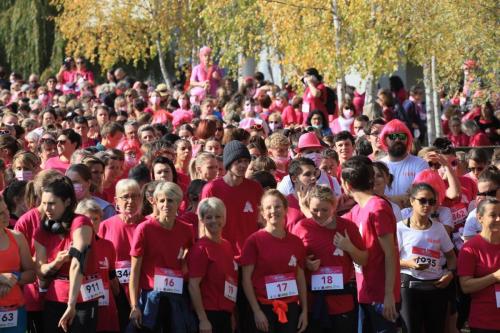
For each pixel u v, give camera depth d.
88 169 17.64
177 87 42.56
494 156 21.59
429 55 32.09
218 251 15.95
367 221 15.70
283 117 32.97
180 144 20.73
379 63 33.09
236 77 42.91
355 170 15.90
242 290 16.28
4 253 14.78
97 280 15.43
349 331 16.11
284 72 40.25
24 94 41.06
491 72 30.91
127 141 24.17
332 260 16.03
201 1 45.47
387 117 32.44
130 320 15.90
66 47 51.56
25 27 58.56
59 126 28.94
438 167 19.77
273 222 15.82
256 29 41.66
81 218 15.25
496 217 16.08
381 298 15.74
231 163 17.41
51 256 15.23
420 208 16.73
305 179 17.39
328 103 31.38
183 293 15.95
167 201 15.79
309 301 16.28
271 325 15.82
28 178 19.83
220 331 16.00
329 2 34.50
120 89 40.50
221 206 15.94
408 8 31.64
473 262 16.19
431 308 17.06
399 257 16.48
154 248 15.82
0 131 23.62
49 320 15.33
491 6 29.61
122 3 49.34
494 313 16.11
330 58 34.34
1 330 14.80
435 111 34.97
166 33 48.69
